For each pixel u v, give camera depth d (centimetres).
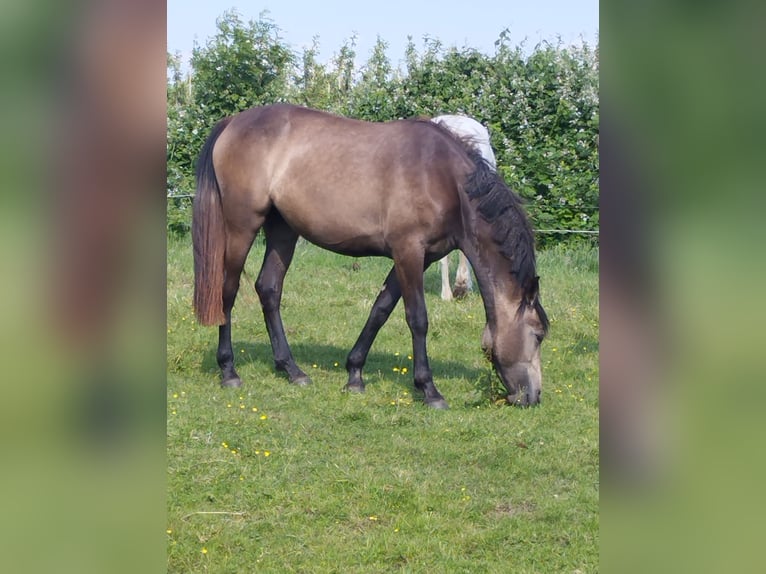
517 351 670
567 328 932
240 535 432
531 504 493
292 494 486
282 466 528
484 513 479
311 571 401
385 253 712
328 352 837
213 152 723
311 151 711
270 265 753
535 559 421
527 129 1380
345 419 636
